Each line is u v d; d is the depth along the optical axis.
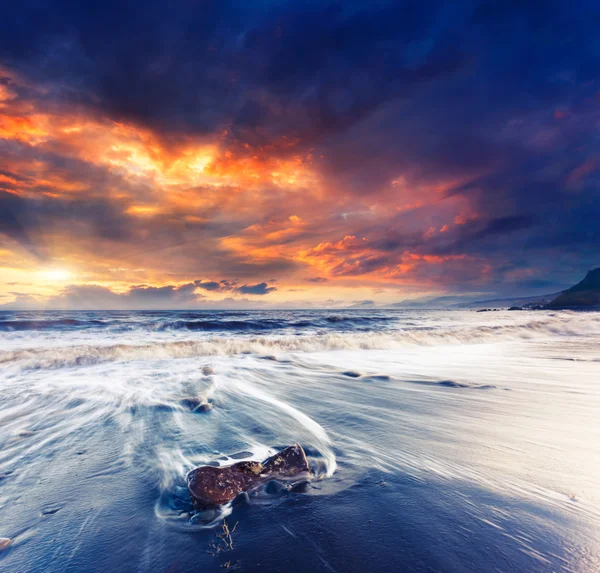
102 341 11.70
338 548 1.72
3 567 1.64
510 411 4.29
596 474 2.54
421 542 1.75
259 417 4.18
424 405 4.63
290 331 16.70
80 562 1.67
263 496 2.26
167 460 2.96
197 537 1.87
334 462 2.81
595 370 7.32
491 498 2.20
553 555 1.63
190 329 17.22
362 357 9.52
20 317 28.03
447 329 16.56
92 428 3.84
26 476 2.67
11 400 5.07
